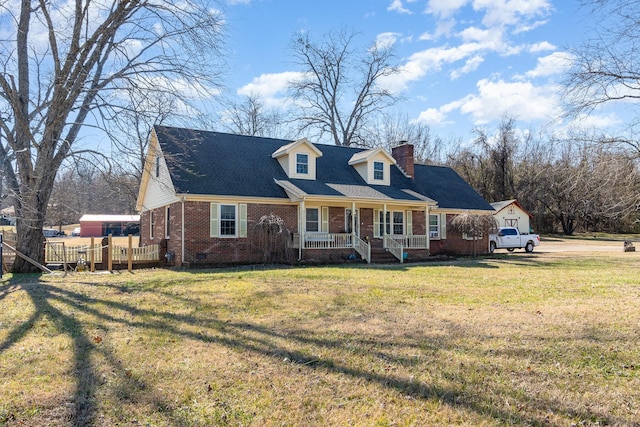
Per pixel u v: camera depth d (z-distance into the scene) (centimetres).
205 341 640
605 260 2112
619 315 793
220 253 1878
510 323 738
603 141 1647
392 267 1748
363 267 1752
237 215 1930
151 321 763
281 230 1906
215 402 436
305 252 1967
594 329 696
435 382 484
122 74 1393
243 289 1095
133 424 392
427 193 2658
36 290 1086
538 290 1098
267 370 523
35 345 624
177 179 1866
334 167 2427
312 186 2109
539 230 5478
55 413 411
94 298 978
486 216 2562
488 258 2345
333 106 4194
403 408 424
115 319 779
